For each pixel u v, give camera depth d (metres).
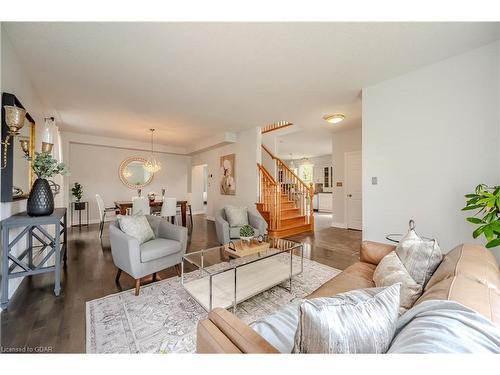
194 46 2.09
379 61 2.33
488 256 1.17
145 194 7.00
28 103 2.63
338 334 0.61
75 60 2.32
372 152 2.84
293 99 3.35
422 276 1.29
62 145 5.41
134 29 1.85
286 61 2.34
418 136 2.48
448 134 2.29
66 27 1.82
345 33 1.90
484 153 2.10
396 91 2.64
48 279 2.48
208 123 4.73
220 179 6.27
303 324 0.65
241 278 2.26
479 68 2.11
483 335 0.57
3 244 1.85
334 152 5.80
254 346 0.70
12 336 1.55
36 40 1.98
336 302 0.68
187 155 7.89
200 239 4.36
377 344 0.63
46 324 1.69
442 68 2.31
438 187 2.36
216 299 1.85
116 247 2.33
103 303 2.00
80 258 3.17
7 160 1.91
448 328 0.59
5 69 1.91
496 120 2.04
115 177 6.49
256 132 5.08
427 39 1.98
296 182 5.84
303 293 2.24
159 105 3.63
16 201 2.31
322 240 4.41
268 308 1.96
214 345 0.74
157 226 2.89
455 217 2.27
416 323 0.68
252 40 2.00
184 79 2.75
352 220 5.46
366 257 2.00
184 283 2.21
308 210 5.43
